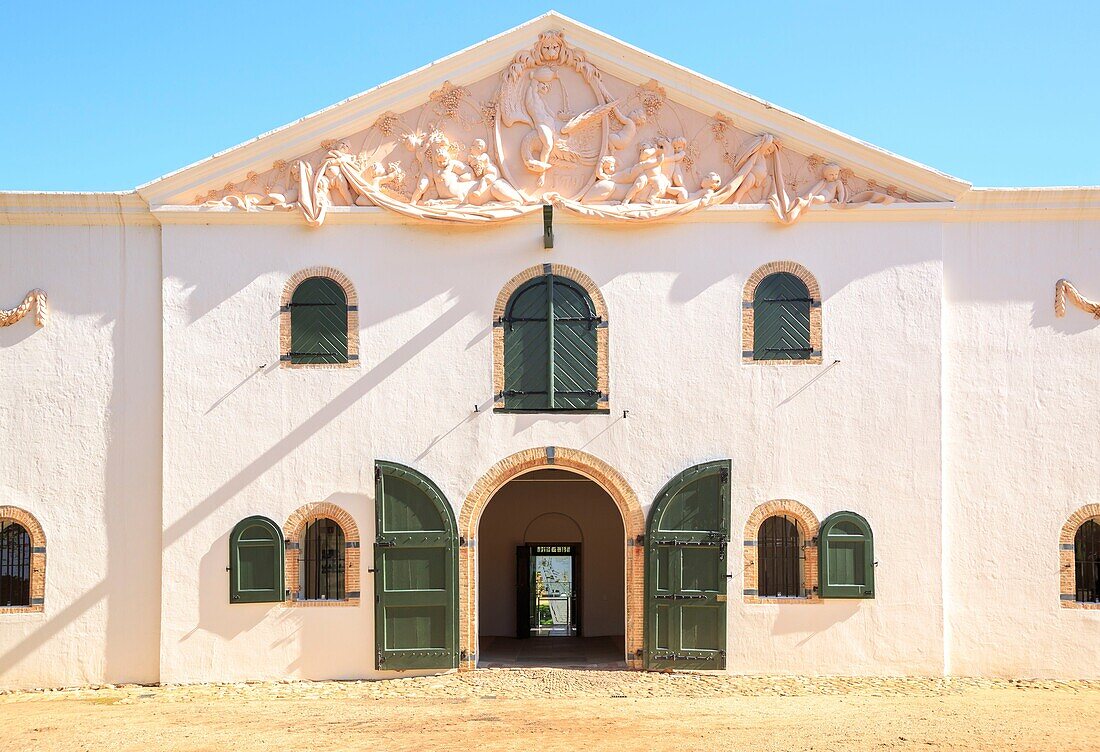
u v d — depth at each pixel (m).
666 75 18.17
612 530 24.83
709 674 17.58
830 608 17.67
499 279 18.22
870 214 18.11
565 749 13.31
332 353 18.09
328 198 18.16
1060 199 18.16
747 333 18.06
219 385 17.98
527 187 18.30
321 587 18.03
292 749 13.45
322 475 17.91
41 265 18.25
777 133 18.12
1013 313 18.25
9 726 14.95
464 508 17.91
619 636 24.27
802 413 17.95
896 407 17.91
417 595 17.69
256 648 17.64
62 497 18.00
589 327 18.14
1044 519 17.97
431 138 18.14
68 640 17.83
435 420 18.00
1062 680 17.61
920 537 17.72
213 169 18.03
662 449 17.95
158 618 17.89
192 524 17.78
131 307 18.25
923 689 16.75
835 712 15.19
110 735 14.30
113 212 18.22
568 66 18.41
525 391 18.08
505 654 20.42
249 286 18.12
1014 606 17.86
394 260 18.20
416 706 15.77
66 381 18.14
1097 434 18.08
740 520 17.84
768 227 18.22
